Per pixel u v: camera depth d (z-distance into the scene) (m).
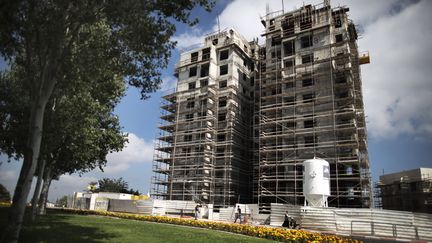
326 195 32.44
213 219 38.44
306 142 44.78
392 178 56.06
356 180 41.12
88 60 12.76
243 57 63.12
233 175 53.78
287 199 43.81
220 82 59.56
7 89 21.92
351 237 18.88
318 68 46.78
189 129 57.69
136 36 12.62
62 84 13.98
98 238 13.78
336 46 47.25
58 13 11.45
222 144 53.78
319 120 44.41
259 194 46.00
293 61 50.56
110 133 29.78
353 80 45.78
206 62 59.97
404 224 22.19
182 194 52.28
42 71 11.67
